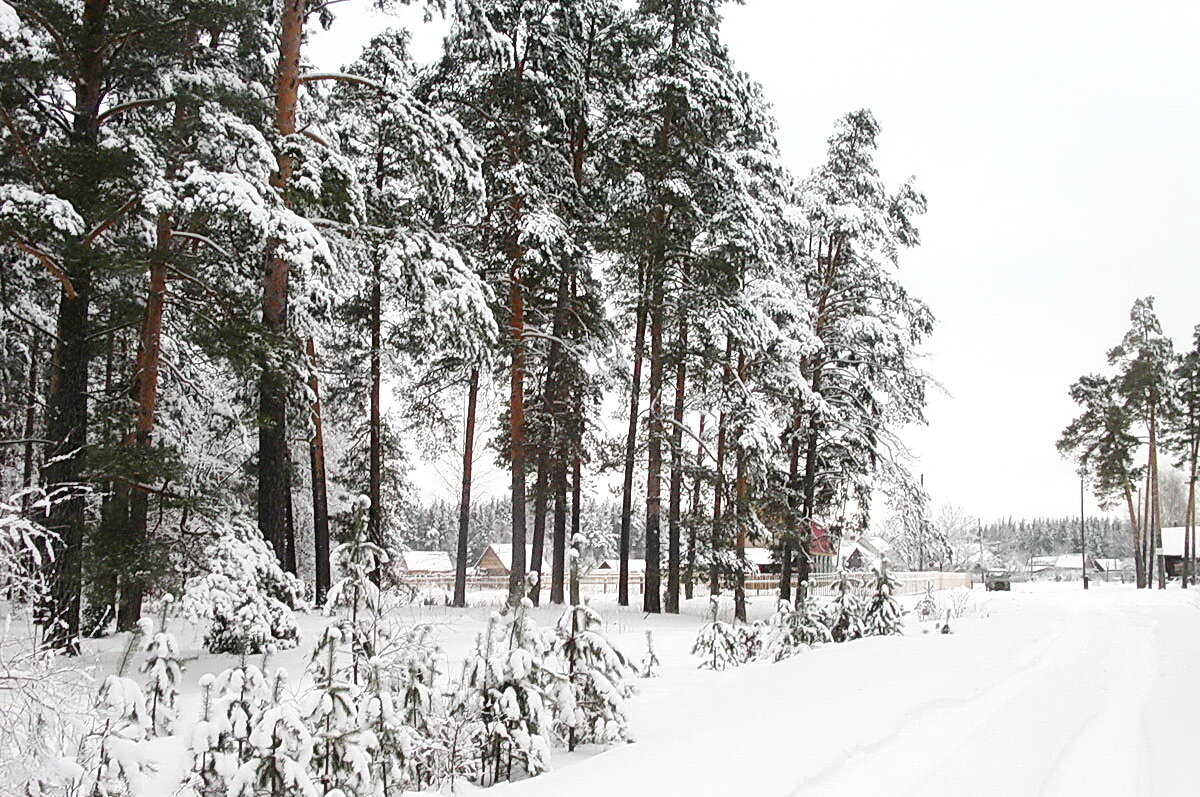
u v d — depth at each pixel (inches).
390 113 546.9
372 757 199.5
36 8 430.0
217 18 456.4
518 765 248.7
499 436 936.9
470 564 3048.7
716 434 983.6
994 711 302.5
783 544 950.4
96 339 488.1
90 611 457.1
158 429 641.0
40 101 445.4
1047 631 612.4
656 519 893.8
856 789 201.6
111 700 195.0
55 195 404.2
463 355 591.8
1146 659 466.3
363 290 770.2
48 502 211.3
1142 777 225.6
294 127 550.3
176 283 521.7
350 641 242.5
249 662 388.2
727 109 818.8
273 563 457.4
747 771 205.2
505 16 763.4
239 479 818.8
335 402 939.3
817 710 281.9
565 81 793.6
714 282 824.9
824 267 995.9
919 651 447.2
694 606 1048.2
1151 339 1779.0
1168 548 2637.8
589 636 268.7
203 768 179.3
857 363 957.2
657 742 242.2
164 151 458.0
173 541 464.4
